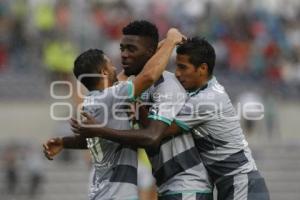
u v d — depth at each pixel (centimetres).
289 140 6612
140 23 2398
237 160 2442
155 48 2414
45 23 7375
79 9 7238
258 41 7638
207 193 2438
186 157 2423
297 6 8244
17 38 7531
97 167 2409
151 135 2339
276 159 6238
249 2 8025
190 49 2422
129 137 2320
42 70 7281
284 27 7962
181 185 2409
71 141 2506
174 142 2417
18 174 5684
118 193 2370
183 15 7662
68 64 6762
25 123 6762
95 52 2431
